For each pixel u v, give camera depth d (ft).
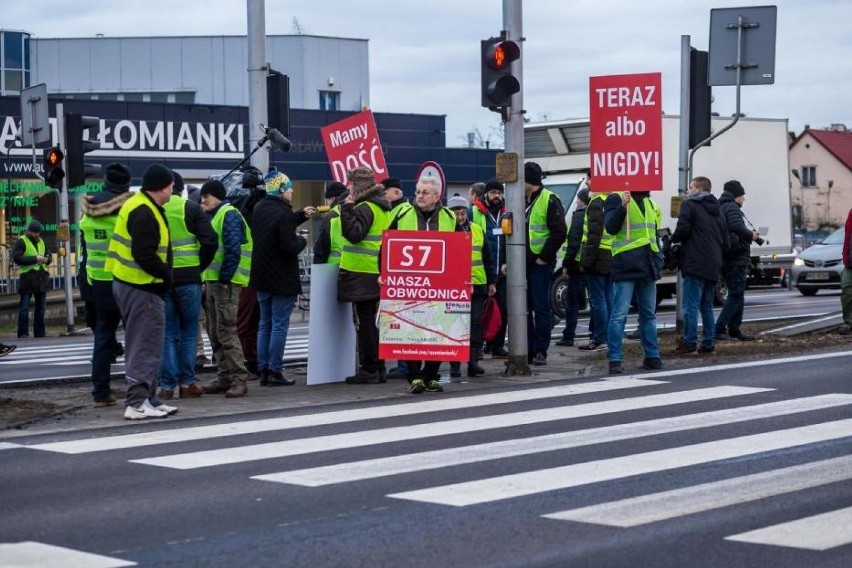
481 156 166.20
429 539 22.72
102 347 39.22
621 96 45.57
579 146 82.12
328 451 31.14
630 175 45.57
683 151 56.65
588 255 51.16
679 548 22.07
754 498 25.81
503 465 29.19
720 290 90.74
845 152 303.68
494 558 21.47
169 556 21.68
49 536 23.12
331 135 52.70
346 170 52.65
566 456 30.19
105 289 38.65
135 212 36.11
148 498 26.16
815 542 22.40
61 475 28.60
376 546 22.29
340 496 26.20
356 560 21.38
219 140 136.98
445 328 41.22
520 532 23.17
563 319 77.71
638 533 23.07
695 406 37.50
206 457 30.53
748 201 97.81
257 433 33.83
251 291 45.98
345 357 45.09
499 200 50.26
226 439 32.99
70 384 47.96
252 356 46.21
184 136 134.51
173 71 199.21
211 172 136.46
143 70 199.52
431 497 26.00
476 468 28.89
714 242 50.90
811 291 110.42
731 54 55.21
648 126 45.32
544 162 83.76
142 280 36.35
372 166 52.37
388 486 27.09
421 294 41.37
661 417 35.65
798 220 301.84
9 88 177.47
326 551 21.95
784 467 28.86
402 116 158.30
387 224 43.34
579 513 24.53
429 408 37.88
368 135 52.29
